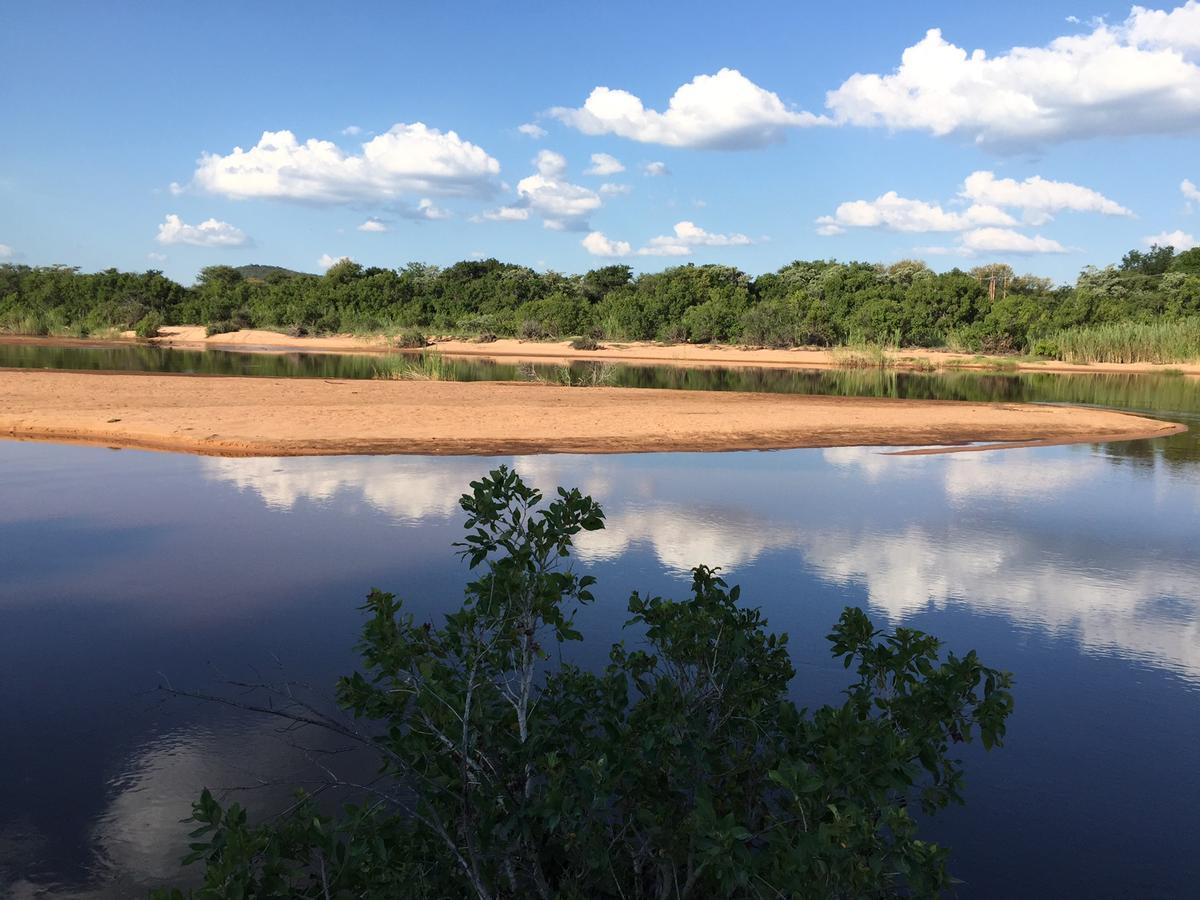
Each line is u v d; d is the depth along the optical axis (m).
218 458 13.89
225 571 7.84
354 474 12.82
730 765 3.25
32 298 74.94
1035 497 12.59
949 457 16.62
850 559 8.87
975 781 4.55
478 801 2.85
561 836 2.92
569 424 18.30
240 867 2.34
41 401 18.98
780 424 19.64
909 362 49.78
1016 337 60.75
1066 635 6.78
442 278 106.56
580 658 5.84
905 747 2.76
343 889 2.55
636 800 3.05
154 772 4.39
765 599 7.43
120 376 25.66
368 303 76.50
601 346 62.53
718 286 83.50
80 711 5.06
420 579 7.64
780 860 2.42
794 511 11.13
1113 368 51.47
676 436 17.75
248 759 4.53
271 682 5.48
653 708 3.05
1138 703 5.55
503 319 74.31
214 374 30.27
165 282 77.88
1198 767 4.73
